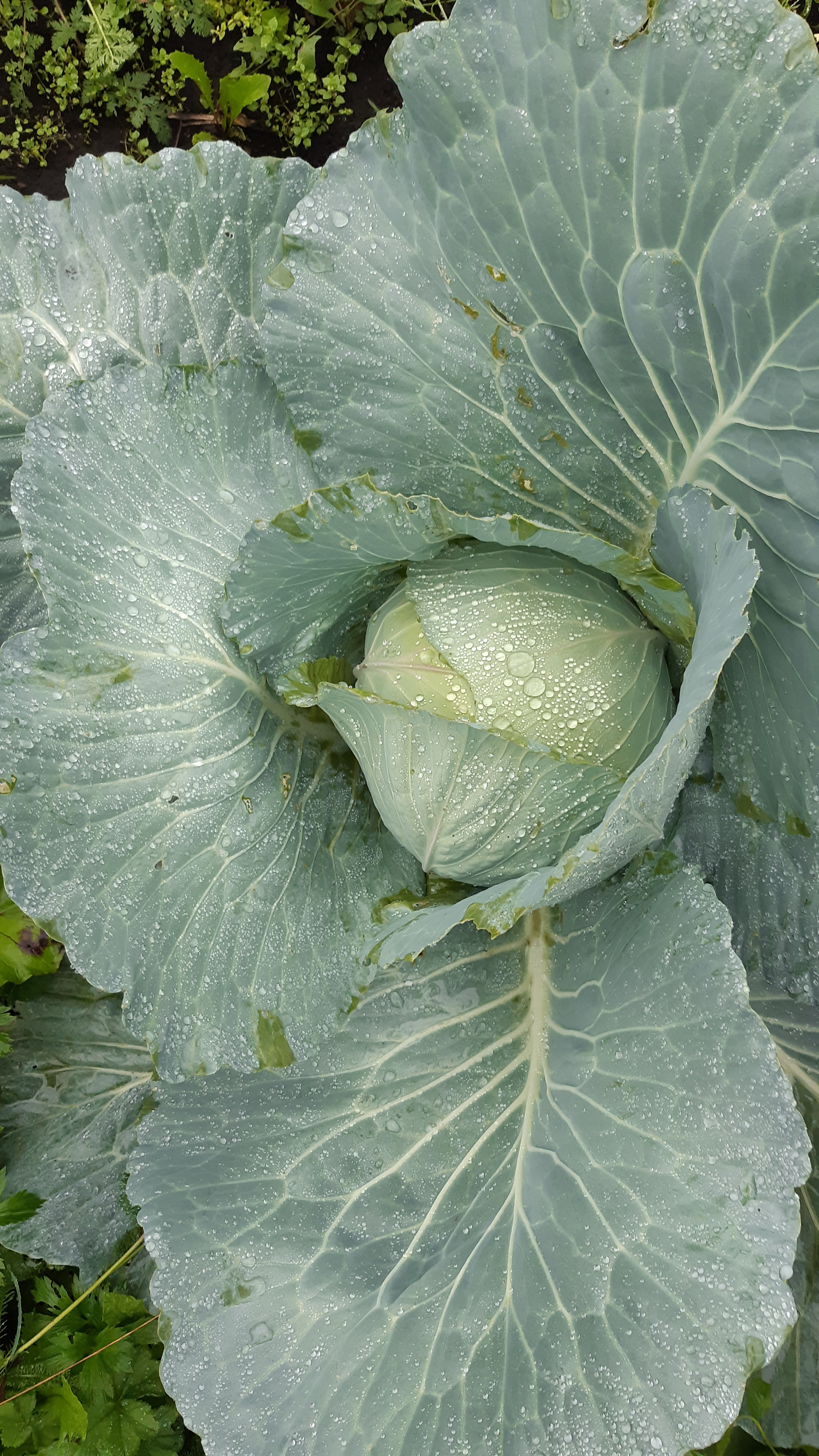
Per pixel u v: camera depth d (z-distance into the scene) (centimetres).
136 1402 97
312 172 87
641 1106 76
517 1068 84
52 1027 102
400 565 83
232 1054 80
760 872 86
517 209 74
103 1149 100
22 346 85
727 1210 72
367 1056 84
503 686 77
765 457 75
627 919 81
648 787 68
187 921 80
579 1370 72
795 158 66
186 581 82
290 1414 75
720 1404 69
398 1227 80
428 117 73
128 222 85
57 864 77
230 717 83
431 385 81
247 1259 78
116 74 128
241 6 125
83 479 80
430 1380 74
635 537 84
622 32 67
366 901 87
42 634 78
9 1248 97
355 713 76
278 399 85
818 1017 93
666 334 74
